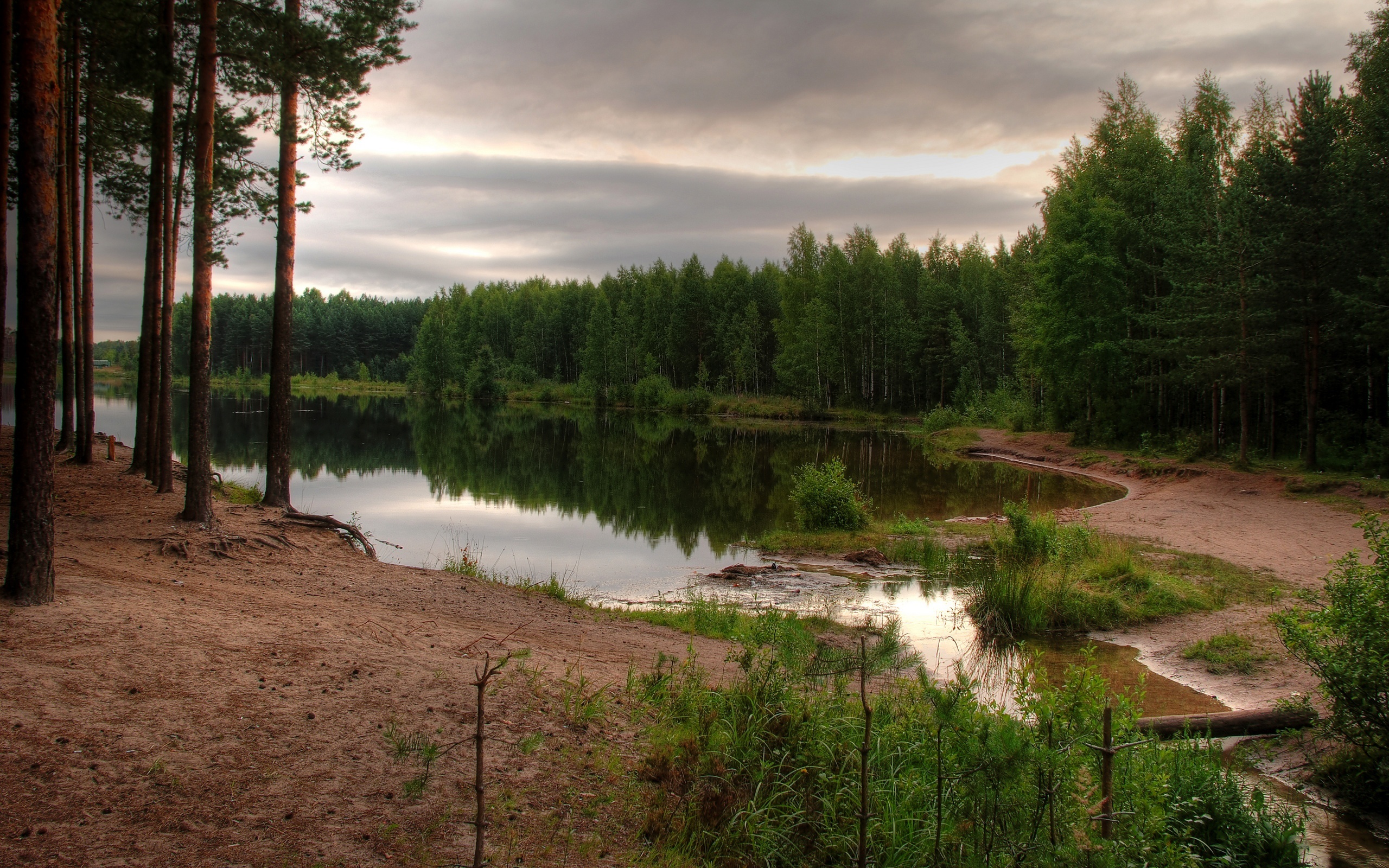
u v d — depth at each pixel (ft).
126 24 41.60
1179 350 96.17
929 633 36.22
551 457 119.75
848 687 26.03
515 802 15.11
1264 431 104.27
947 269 278.26
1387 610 20.77
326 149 46.24
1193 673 30.73
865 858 13.70
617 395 294.25
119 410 177.47
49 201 21.12
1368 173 82.48
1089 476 103.45
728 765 18.01
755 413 242.58
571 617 34.22
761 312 285.84
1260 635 33.78
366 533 59.47
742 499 80.43
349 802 14.25
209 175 38.83
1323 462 84.07
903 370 225.15
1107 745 13.74
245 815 13.42
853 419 219.82
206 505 39.65
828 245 257.75
